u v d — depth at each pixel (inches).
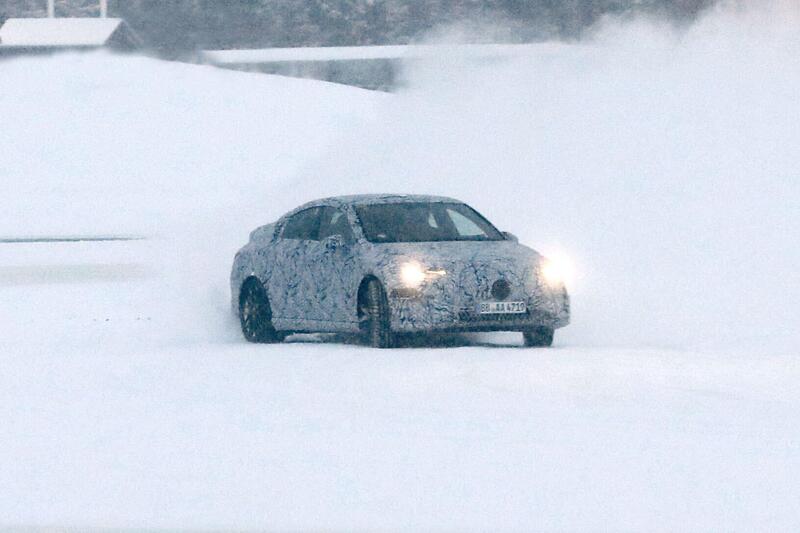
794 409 1301.7
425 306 1865.2
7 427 1252.5
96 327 2384.4
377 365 1688.0
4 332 2326.5
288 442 1145.4
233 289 2225.6
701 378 1526.8
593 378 1531.7
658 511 873.5
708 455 1063.6
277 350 1932.8
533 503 899.4
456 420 1254.3
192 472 1021.2
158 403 1400.1
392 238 1996.8
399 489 948.6
